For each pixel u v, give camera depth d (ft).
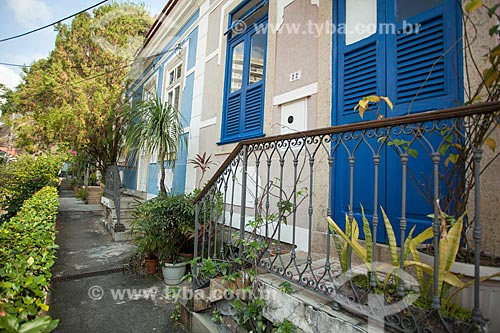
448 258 3.76
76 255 14.62
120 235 17.83
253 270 6.44
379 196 7.31
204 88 16.14
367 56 7.88
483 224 5.26
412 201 6.58
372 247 4.48
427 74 6.61
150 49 26.48
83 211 30.32
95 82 29.96
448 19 6.33
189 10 18.72
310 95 9.42
